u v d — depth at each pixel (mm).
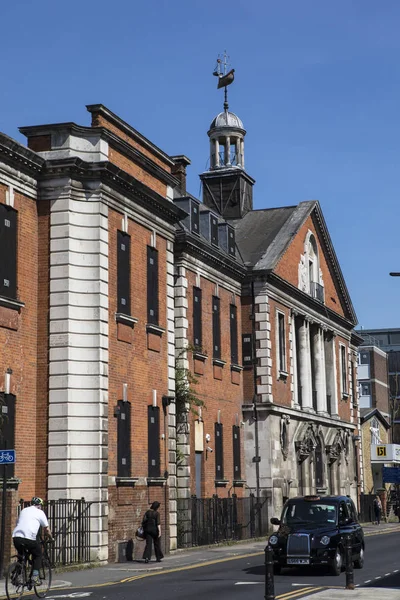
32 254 26609
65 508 25047
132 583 21688
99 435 26172
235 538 37969
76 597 18469
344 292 55438
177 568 26094
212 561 28688
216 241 41312
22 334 25812
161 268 31406
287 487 43688
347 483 54594
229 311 41812
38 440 25938
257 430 42219
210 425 38719
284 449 43719
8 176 25703
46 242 26875
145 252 30266
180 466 35281
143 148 31203
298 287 47625
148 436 29562
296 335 48625
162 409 30719
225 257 40406
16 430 25188
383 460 67500
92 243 27062
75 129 27391
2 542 21141
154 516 27594
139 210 29812
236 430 41500
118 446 27453
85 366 26406
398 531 48812
